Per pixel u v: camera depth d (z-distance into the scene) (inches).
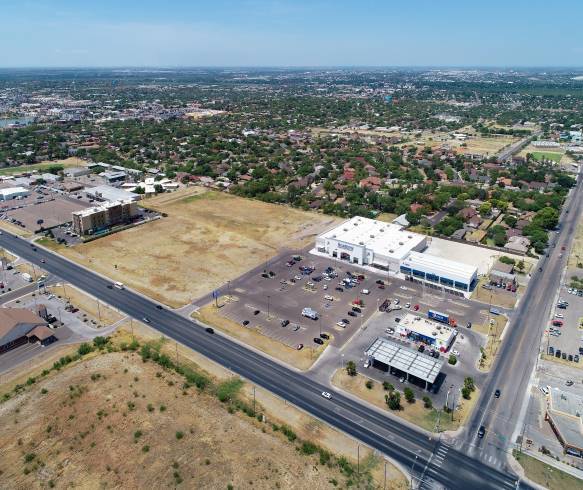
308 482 3166.8
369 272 6599.4
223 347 4845.0
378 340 4675.2
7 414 3791.8
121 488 3083.2
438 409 3954.2
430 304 5708.7
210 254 7194.9
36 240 7701.8
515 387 4229.8
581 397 4003.4
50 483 3120.1
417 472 3334.2
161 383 4197.8
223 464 3280.0
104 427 3627.0
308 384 4279.0
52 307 5605.3
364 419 3848.4
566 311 5521.7
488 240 7780.5
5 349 4746.6
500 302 5743.1
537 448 3558.1
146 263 6865.2
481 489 3201.3
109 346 4813.0
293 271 6619.1
